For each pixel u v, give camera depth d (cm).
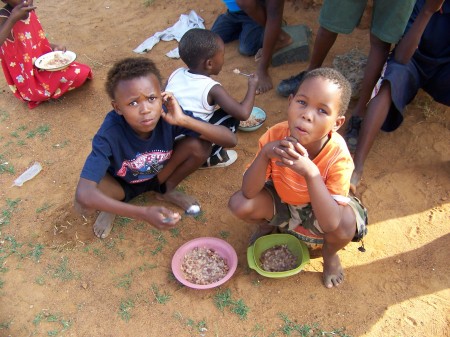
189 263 140
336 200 117
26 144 193
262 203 130
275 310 130
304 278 137
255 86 167
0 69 243
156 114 128
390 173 167
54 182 174
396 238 147
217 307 132
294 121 108
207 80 157
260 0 213
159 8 280
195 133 146
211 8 271
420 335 123
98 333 128
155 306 133
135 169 146
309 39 233
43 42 212
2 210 165
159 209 122
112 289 139
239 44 236
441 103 173
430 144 176
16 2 191
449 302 129
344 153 117
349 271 138
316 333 125
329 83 104
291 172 119
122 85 123
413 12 165
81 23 276
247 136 188
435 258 140
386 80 153
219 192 166
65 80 209
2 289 141
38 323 132
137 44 253
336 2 172
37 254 149
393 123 163
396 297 131
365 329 125
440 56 163
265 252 142
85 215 160
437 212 153
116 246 150
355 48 219
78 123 202
